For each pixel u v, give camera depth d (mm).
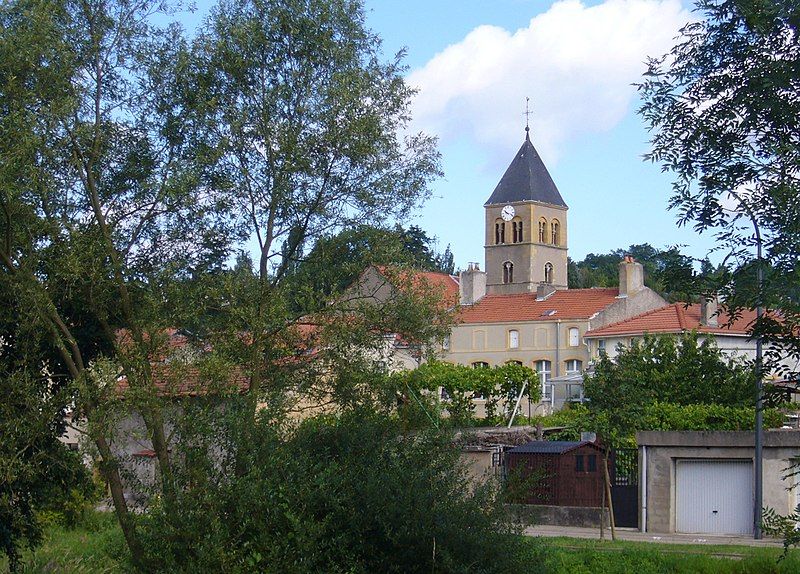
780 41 11836
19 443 15383
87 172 17016
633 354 30859
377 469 14344
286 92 17703
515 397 46281
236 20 18109
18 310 16188
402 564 13805
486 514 14023
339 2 18250
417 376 16938
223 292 16781
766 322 11797
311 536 13242
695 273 12109
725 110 12008
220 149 17188
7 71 15734
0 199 15258
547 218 122625
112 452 16719
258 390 16250
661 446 30891
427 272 18391
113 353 17406
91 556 19516
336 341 16688
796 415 37438
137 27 17703
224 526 13258
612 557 22422
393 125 18375
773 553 22328
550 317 80750
